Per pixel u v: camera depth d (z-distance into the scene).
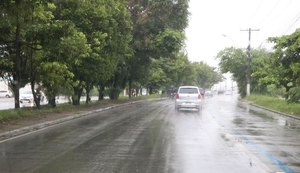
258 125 22.53
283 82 43.88
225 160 11.65
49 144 14.59
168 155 12.31
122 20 36.69
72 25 23.14
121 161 11.34
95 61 34.28
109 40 33.69
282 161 11.63
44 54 26.91
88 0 29.55
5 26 21.56
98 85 51.59
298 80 30.47
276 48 31.53
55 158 11.80
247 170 10.38
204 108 39.56
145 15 50.41
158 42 50.41
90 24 29.98
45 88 32.56
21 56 26.78
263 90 69.88
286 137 17.20
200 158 11.88
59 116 26.05
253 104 49.53
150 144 14.55
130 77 59.38
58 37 22.59
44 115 26.14
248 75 64.88
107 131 18.73
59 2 27.67
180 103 35.12
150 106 43.47
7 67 26.77
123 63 46.00
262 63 65.62
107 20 31.36
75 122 23.59
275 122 24.83
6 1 18.08
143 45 50.75
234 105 47.50
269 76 45.38
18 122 21.41
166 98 81.12
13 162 11.19
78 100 37.75
